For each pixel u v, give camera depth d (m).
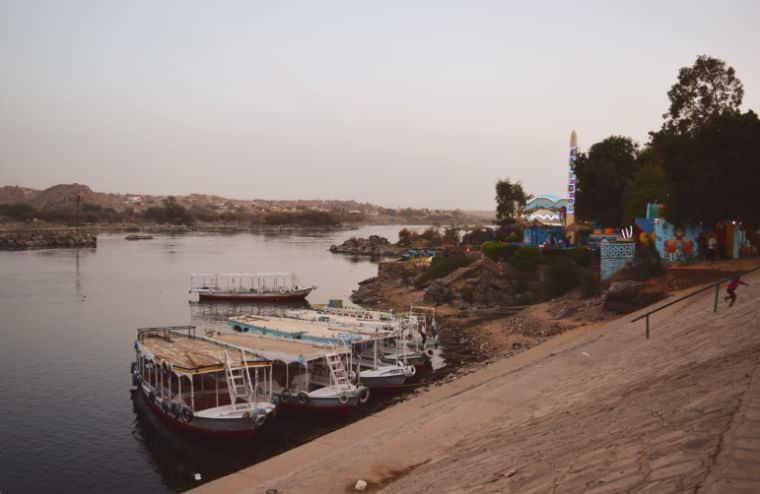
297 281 100.31
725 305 26.64
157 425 29.48
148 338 34.59
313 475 16.86
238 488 18.62
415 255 107.62
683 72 62.53
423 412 23.44
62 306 68.62
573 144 64.94
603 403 15.64
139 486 23.61
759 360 12.59
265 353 30.78
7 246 172.62
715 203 45.31
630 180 72.31
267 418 27.08
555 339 38.06
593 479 8.62
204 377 30.50
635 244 50.94
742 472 6.53
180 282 94.56
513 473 11.12
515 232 86.56
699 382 12.95
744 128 44.75
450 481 12.54
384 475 15.85
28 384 36.94
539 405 19.78
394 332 37.22
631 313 40.75
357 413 30.12
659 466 7.91
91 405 32.94
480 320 52.84
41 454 26.64
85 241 186.62
